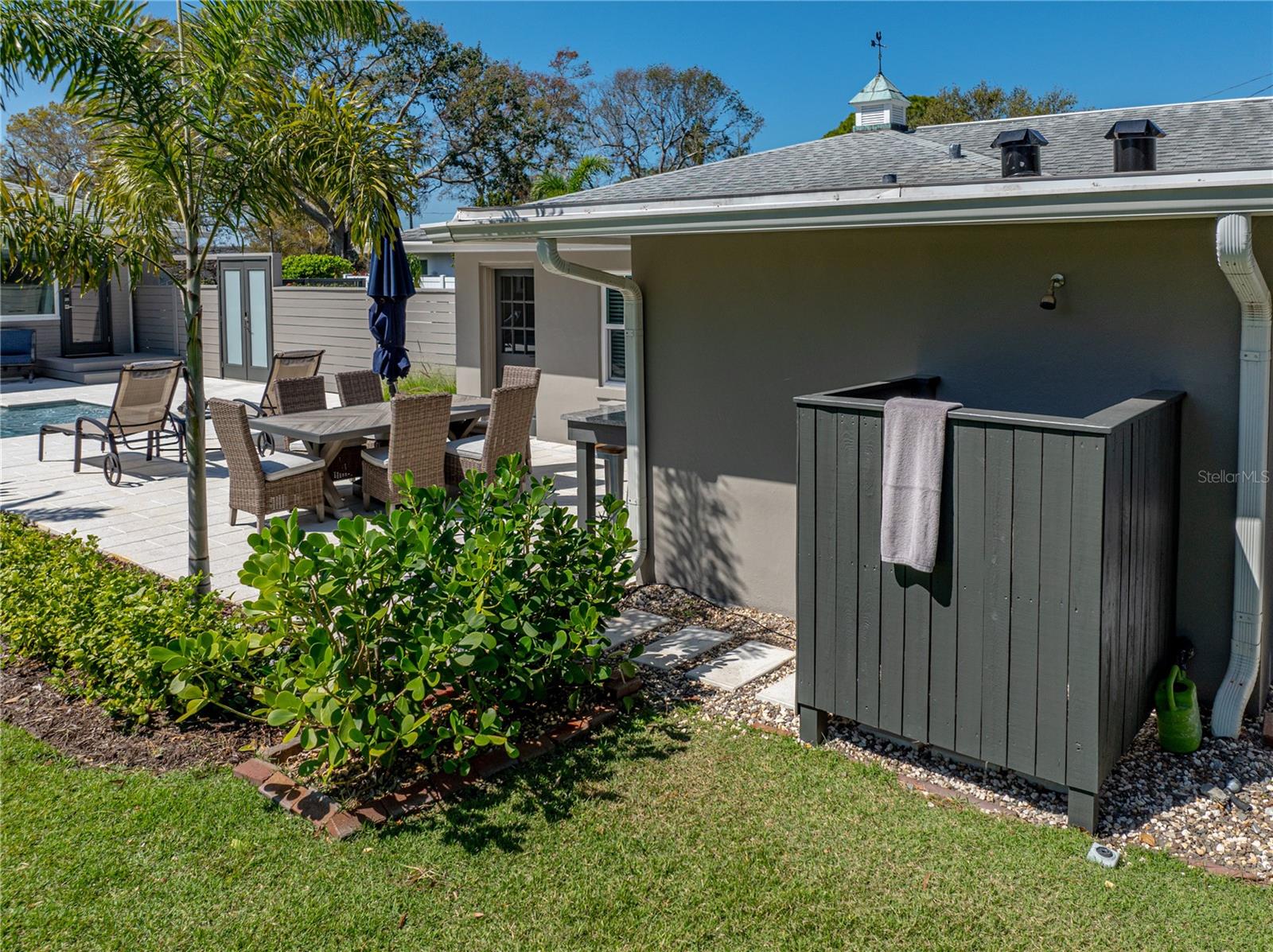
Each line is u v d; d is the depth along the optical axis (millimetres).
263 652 4574
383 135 6145
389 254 9727
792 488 6098
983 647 3916
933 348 5371
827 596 4371
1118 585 3781
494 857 3654
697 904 3359
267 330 18484
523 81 29266
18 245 5684
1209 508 4582
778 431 6109
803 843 3727
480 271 13008
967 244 5168
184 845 3727
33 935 3211
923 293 5371
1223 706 4477
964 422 3838
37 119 34594
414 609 4285
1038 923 3232
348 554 4047
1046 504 3672
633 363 6660
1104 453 3506
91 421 10414
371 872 3559
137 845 3723
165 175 5910
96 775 4262
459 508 5137
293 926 3262
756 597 6410
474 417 9859
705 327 6367
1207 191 3607
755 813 3951
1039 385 5016
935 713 4094
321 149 5934
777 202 4688
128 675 4648
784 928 3229
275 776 4156
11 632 5363
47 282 6023
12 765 4340
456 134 28844
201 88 5855
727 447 6387
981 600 3895
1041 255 4922
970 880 3473
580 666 4871
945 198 4203
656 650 5750
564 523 5211
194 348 5984
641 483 6836
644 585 6934
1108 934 3170
